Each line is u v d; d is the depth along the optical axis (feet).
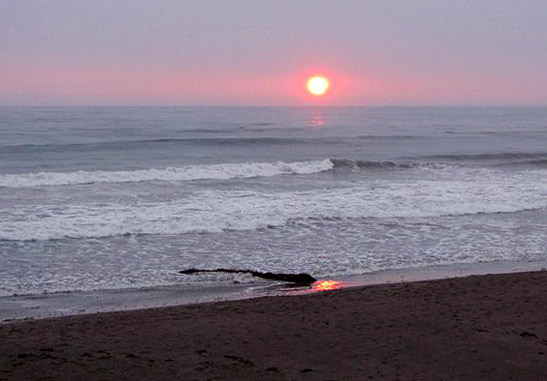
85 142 133.59
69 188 70.64
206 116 319.06
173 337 25.26
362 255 44.32
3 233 47.83
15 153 113.70
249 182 78.28
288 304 30.76
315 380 20.63
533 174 88.84
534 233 51.85
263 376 20.95
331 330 26.12
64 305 32.78
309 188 73.20
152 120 257.55
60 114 316.81
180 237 48.52
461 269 40.91
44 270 39.63
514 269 40.93
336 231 51.44
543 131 199.21
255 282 37.55
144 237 48.29
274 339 24.95
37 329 26.61
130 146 125.59
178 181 77.82
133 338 25.13
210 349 23.71
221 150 124.98
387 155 121.70
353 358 22.74
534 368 21.80
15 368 21.58
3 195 65.10
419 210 59.47
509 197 66.90
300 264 41.91
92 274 38.91
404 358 22.74
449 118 328.29
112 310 31.65
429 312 28.81
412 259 43.45
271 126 220.23
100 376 20.89
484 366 21.97
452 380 20.74
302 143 141.18
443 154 122.42
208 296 34.60
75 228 49.75
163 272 39.52
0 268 39.86
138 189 70.64
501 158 115.03
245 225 52.24
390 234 50.70
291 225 53.21
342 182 79.15
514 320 27.43
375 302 30.83
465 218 57.21
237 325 26.96
